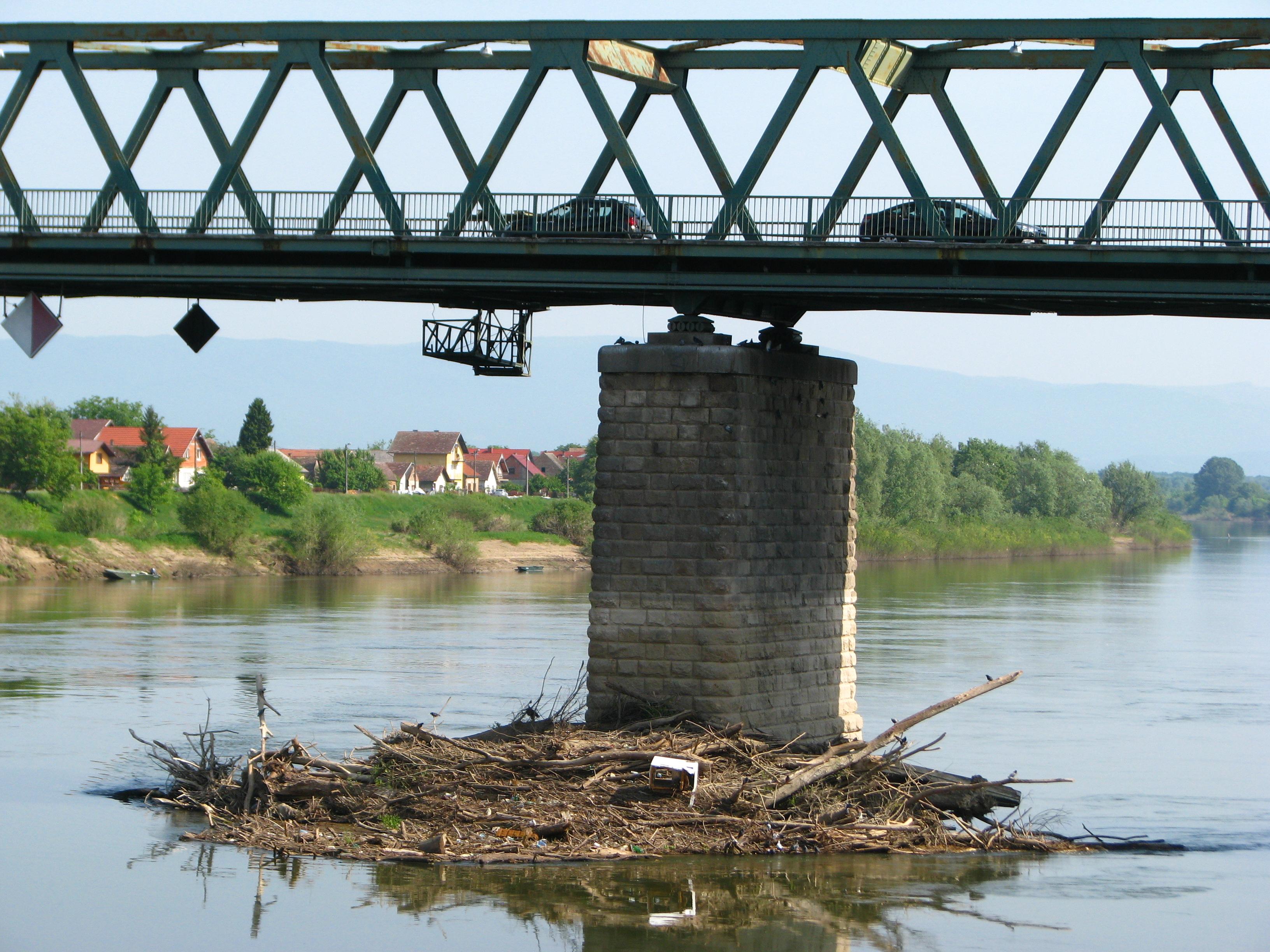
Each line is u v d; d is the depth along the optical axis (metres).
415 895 34.28
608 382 44.09
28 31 44.41
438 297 47.28
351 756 42.38
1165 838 41.97
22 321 46.81
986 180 40.81
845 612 49.50
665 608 43.66
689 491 43.53
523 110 42.44
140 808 43.19
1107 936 32.66
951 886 36.06
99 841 39.19
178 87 45.28
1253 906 35.12
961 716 61.38
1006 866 38.00
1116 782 49.47
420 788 39.53
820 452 48.12
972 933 32.69
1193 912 34.59
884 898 34.78
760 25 40.97
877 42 41.62
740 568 43.56
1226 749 55.38
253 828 38.97
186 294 48.00
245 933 31.97
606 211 44.06
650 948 31.27
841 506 49.44
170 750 44.78
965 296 41.59
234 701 62.97
